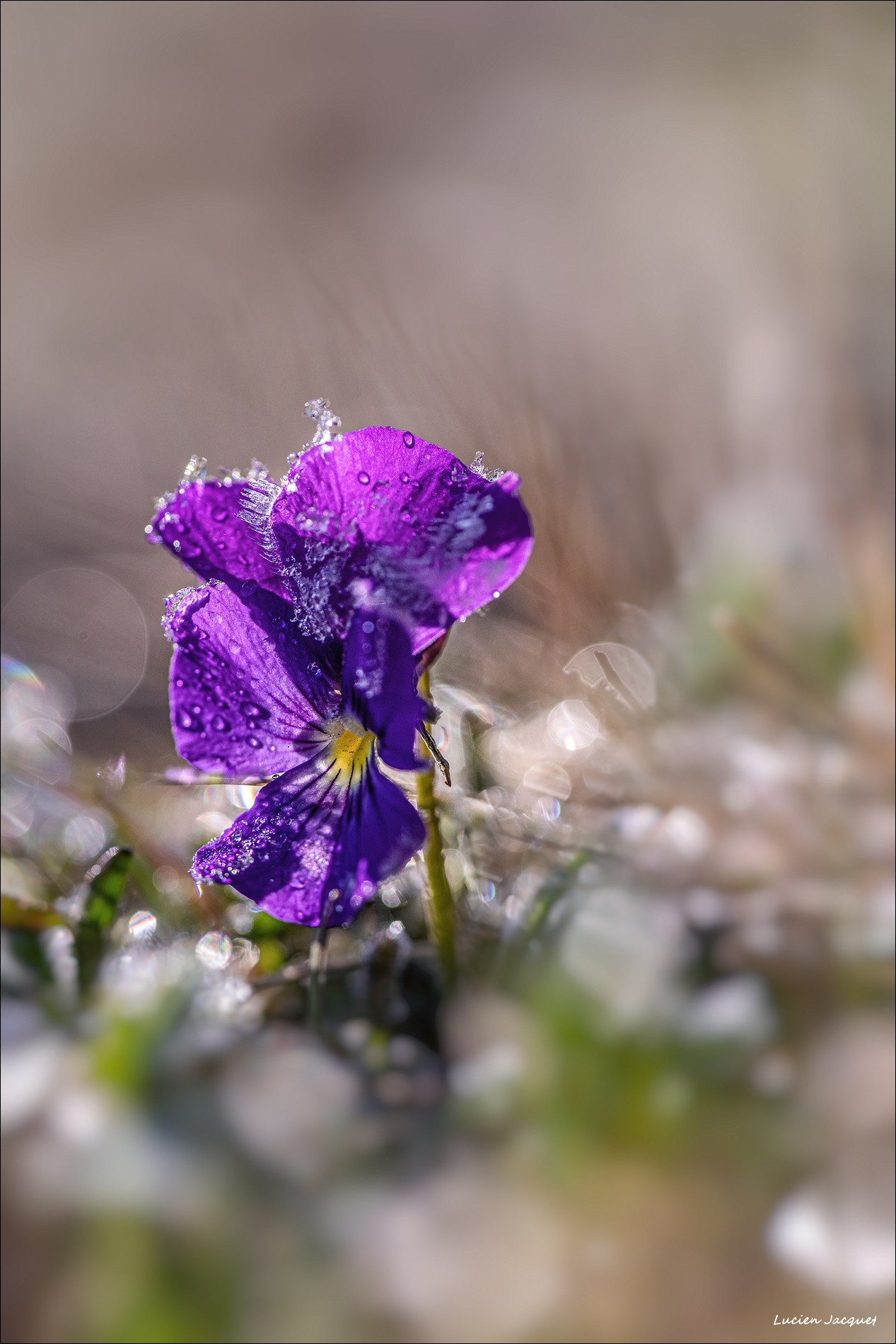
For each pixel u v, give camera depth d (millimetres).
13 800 265
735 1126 200
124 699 309
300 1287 194
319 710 212
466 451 280
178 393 418
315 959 210
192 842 251
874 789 237
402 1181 198
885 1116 202
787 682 255
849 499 280
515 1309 195
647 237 522
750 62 755
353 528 209
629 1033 202
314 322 304
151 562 354
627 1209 199
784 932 216
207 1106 200
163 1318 194
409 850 206
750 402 314
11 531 388
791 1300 197
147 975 215
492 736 264
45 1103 200
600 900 213
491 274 417
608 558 284
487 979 215
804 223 465
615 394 311
